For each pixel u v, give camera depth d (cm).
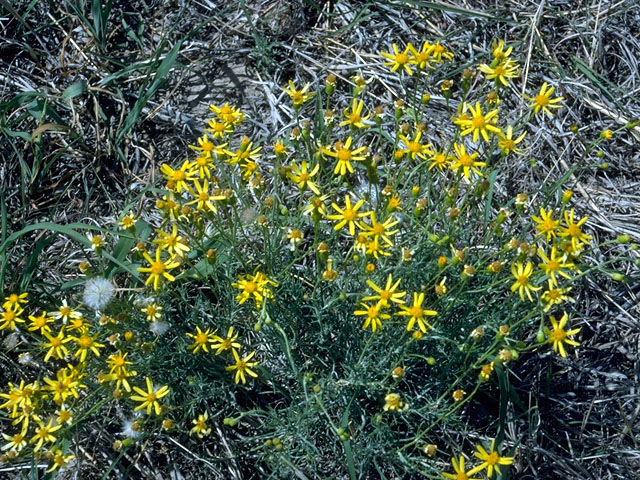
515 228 78
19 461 67
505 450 69
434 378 66
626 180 82
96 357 66
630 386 72
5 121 79
